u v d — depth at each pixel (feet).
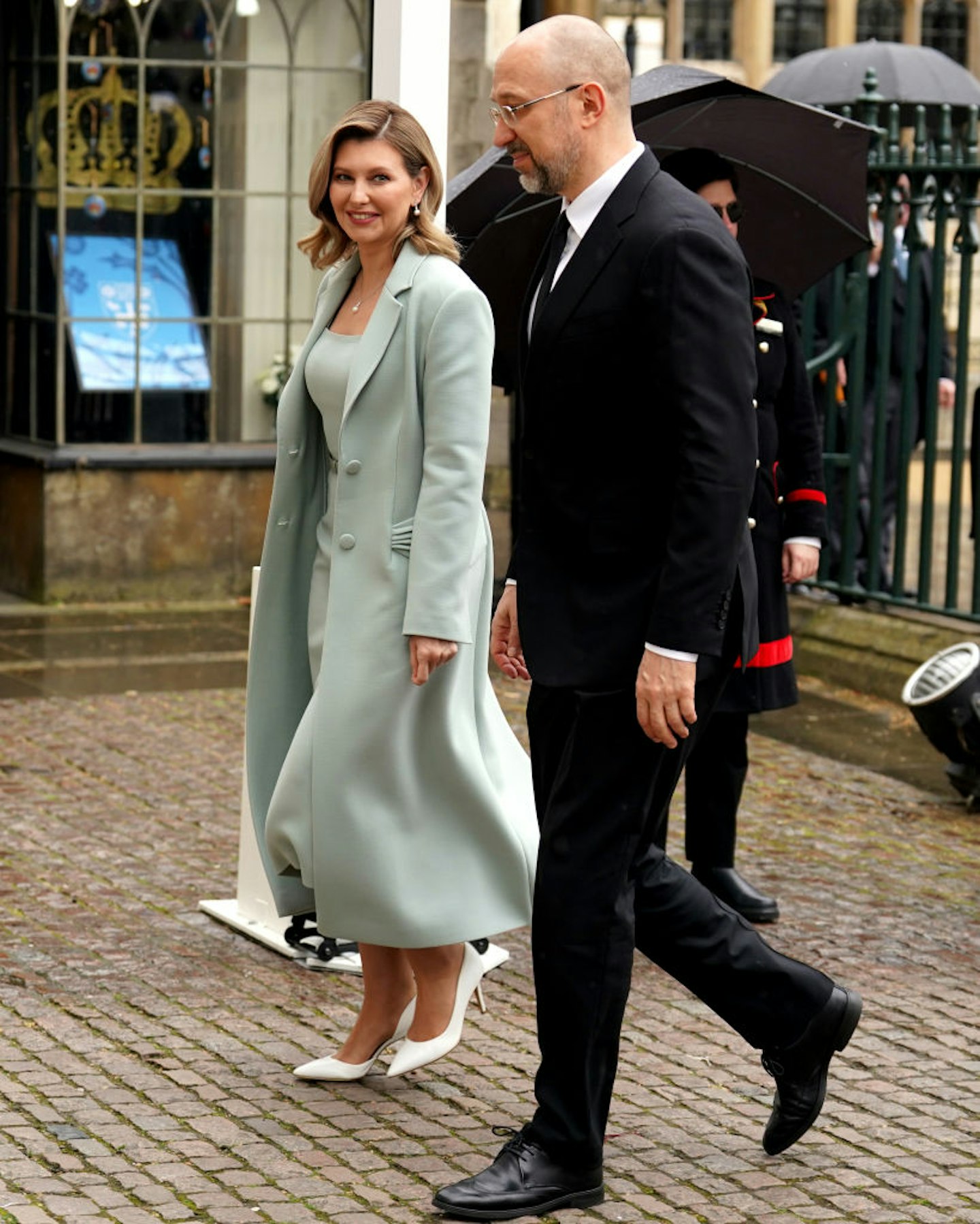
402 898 19.31
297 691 20.38
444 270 19.22
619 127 17.17
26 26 47.19
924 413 44.11
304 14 47.80
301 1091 20.24
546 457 17.47
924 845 30.14
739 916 18.42
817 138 25.95
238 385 48.37
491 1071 20.95
